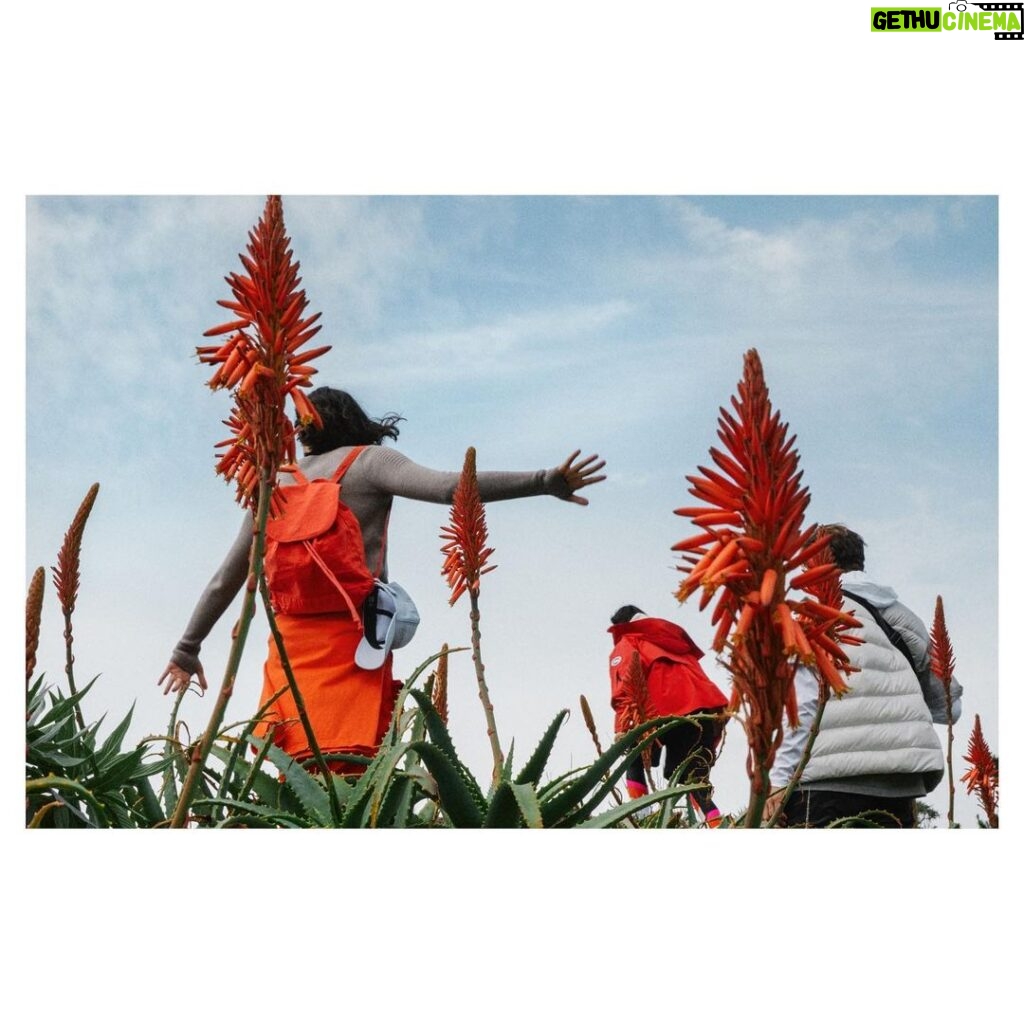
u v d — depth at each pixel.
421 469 4.88
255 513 3.30
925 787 5.37
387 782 3.22
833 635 2.98
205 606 4.94
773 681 2.53
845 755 5.14
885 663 5.36
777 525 2.53
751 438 2.54
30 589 3.82
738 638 2.46
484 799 3.40
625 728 5.08
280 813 3.37
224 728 3.44
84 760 3.79
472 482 4.52
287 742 4.58
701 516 2.56
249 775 3.47
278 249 3.05
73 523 4.52
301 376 3.06
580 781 3.26
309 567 4.62
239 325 3.07
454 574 4.55
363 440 5.26
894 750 5.19
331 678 4.61
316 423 3.04
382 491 4.96
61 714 3.96
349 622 4.70
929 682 5.89
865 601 5.53
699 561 2.51
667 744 5.52
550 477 4.58
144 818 4.04
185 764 4.17
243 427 3.15
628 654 5.50
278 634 3.02
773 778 5.25
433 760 3.16
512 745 3.61
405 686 3.56
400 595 4.88
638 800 3.21
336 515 4.71
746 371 2.58
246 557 4.82
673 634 5.58
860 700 5.21
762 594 2.46
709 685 5.52
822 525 5.72
